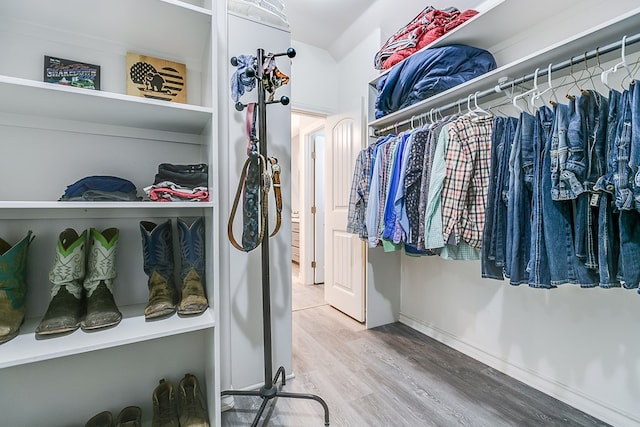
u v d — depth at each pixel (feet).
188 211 4.28
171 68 4.00
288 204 5.09
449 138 4.35
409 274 7.56
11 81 2.48
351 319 8.07
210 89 3.46
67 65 3.46
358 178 6.55
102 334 2.99
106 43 3.71
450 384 5.01
